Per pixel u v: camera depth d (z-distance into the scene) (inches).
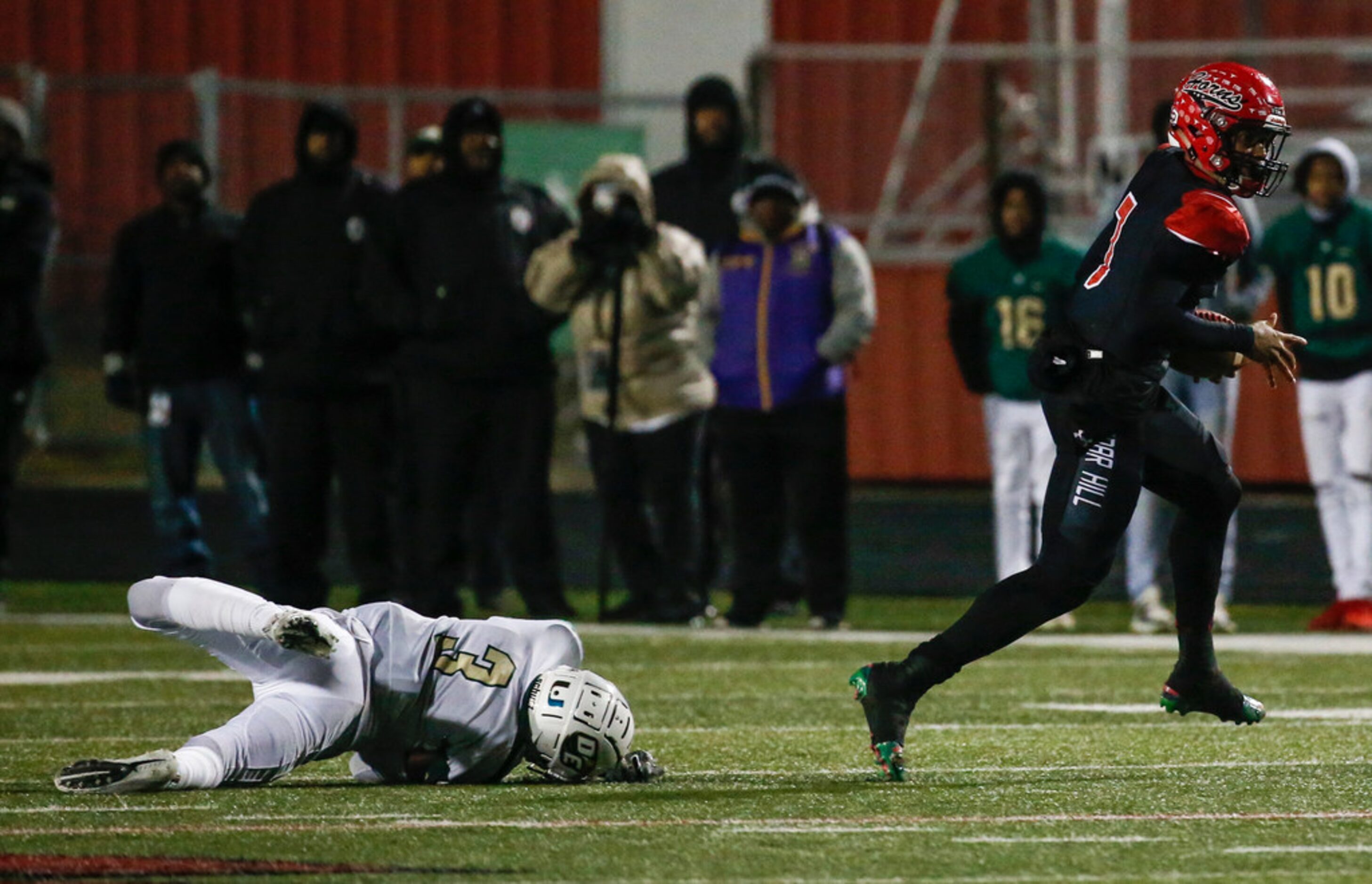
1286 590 1732.3
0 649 1307.8
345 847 585.6
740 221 1473.9
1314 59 2246.6
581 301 1424.7
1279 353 722.8
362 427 1411.2
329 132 1392.7
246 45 2645.2
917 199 2320.4
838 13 2642.7
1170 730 904.9
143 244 1514.5
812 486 1443.2
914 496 2290.8
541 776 735.1
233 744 661.9
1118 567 1859.0
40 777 744.3
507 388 1395.2
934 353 2329.0
